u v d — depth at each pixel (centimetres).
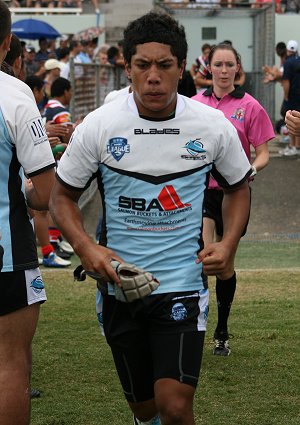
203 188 401
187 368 385
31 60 1903
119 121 391
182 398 381
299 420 523
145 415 426
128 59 386
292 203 1476
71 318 768
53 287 900
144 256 396
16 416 407
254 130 675
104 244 406
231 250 402
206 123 397
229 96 677
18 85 420
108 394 573
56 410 541
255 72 1925
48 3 2539
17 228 415
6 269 408
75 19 2427
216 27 1966
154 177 392
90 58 2128
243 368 624
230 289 648
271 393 572
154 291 394
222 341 659
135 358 409
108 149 391
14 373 411
